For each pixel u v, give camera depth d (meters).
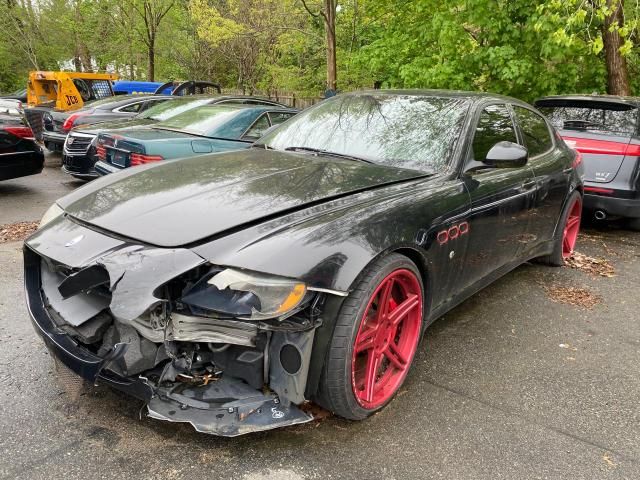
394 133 3.27
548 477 2.09
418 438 2.29
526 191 3.56
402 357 2.58
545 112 6.49
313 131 3.54
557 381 2.86
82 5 22.20
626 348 3.30
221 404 2.05
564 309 3.89
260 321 1.95
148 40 20.16
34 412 2.33
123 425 2.27
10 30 25.05
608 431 2.42
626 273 4.81
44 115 10.02
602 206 5.77
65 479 1.95
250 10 16.11
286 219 2.22
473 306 3.87
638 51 9.34
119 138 5.57
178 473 2.00
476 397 2.65
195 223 2.16
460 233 2.82
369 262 2.13
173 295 2.00
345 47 16.19
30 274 2.47
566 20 7.27
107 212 2.36
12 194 7.28
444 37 8.43
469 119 3.21
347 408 2.21
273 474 2.02
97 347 2.17
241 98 7.74
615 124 5.88
